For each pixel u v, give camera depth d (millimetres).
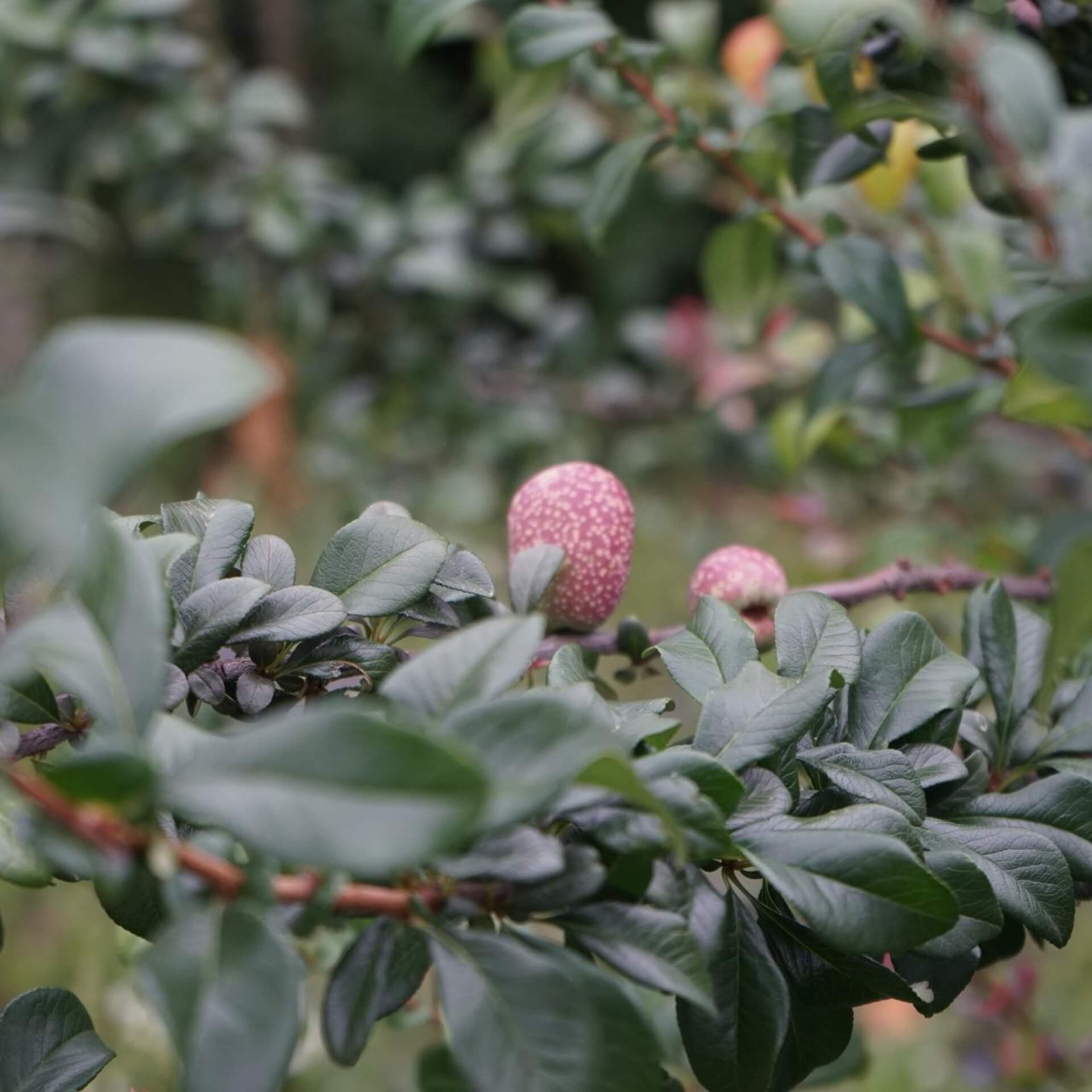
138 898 507
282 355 1582
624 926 477
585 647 601
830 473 1169
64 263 1992
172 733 464
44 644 442
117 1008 802
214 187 1341
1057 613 564
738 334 806
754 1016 494
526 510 604
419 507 1481
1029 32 647
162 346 344
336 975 478
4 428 333
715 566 620
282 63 2152
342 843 375
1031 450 1016
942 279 765
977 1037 797
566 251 2387
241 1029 409
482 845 470
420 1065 519
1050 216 666
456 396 1508
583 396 1536
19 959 970
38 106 1325
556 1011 453
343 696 538
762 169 704
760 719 502
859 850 487
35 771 511
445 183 1444
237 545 535
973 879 504
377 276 1395
